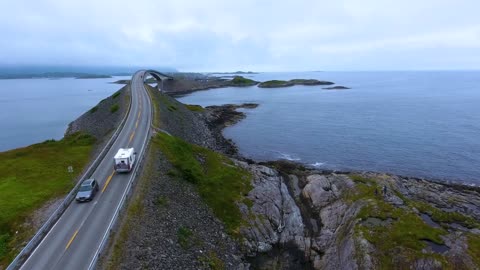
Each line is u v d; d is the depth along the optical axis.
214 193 45.91
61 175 45.28
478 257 31.36
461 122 117.75
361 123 117.69
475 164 72.44
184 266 29.44
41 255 27.31
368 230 36.25
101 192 38.16
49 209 35.97
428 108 152.25
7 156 54.56
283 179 58.56
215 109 140.12
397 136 97.38
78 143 61.25
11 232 32.62
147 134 57.88
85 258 26.81
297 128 110.38
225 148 84.19
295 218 45.03
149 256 28.03
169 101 114.94
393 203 42.09
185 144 60.47
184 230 34.56
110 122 77.56
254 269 36.16
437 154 79.69
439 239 34.16
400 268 31.78
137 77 169.38
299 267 36.91
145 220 32.69
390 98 195.12
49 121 140.25
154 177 42.09
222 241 37.53
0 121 142.62
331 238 39.56
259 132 104.69
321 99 191.00
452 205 48.72
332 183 51.75
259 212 44.59
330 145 88.62
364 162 74.62
